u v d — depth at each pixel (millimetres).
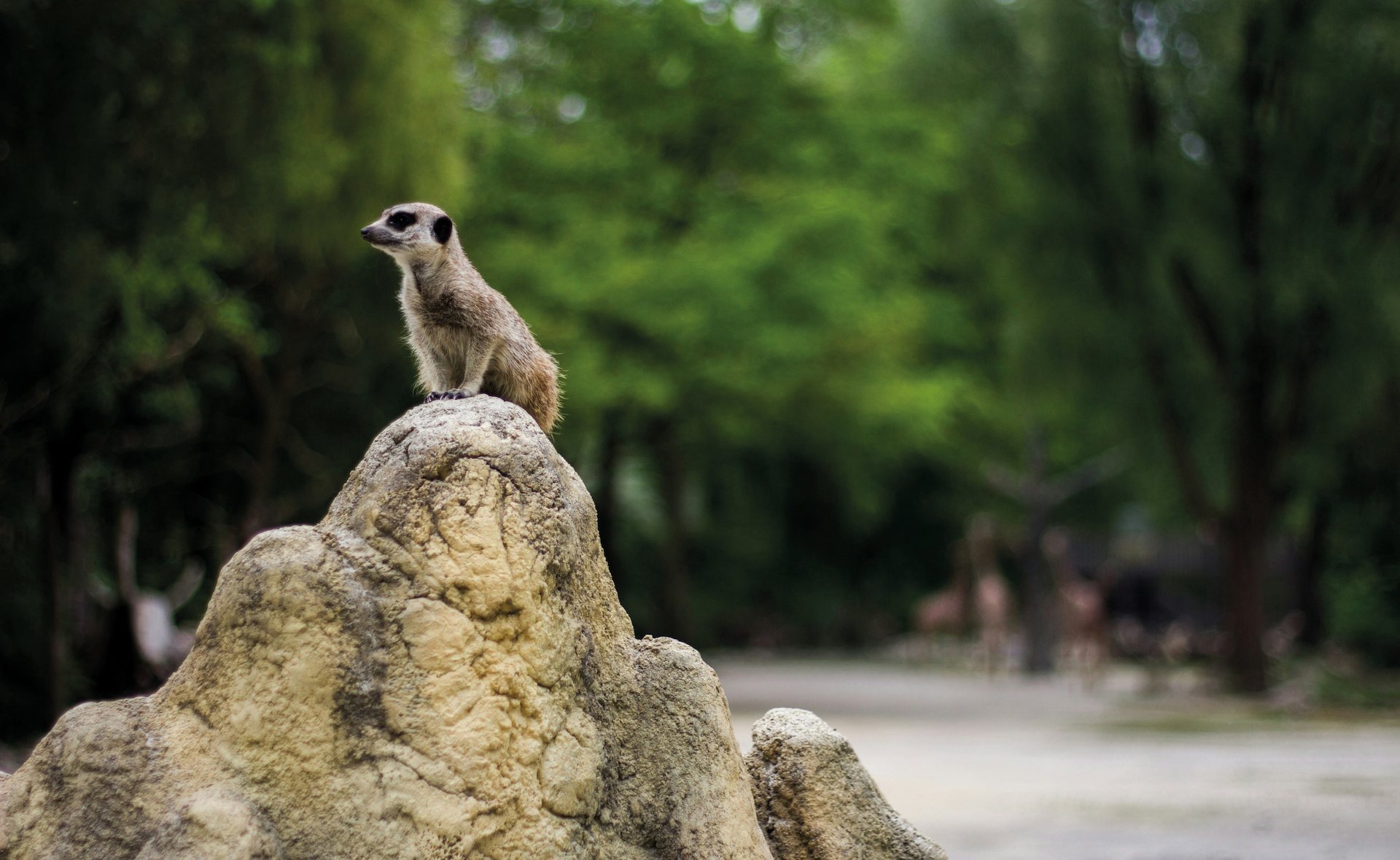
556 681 4305
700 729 4688
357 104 14625
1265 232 21016
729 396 23984
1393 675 23859
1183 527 36469
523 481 4340
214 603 4238
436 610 4145
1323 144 20703
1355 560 26797
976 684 26562
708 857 4492
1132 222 21672
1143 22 21734
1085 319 22359
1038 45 22188
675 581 30344
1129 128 22078
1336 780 12078
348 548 4223
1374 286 20266
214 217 14336
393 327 21266
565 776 4262
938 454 37094
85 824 3982
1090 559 34406
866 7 23172
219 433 22453
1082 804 10727
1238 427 21547
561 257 20406
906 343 28625
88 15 11047
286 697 4082
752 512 40125
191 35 12039
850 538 41375
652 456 31469
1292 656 26266
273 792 4031
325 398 23922
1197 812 10273
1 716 13711
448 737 4070
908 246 27250
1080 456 40688
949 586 43844
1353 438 24203
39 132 11172
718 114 22422
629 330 21625
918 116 23312
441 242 5168
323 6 13969
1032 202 22516
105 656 15188
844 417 27375
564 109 23969
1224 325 21531
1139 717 18750
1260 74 21078
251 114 13133
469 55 22234
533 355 5336
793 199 21891
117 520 17156
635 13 22047
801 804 5039
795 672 31328
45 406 14430
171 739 4109
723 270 20484
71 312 12906
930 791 11453
